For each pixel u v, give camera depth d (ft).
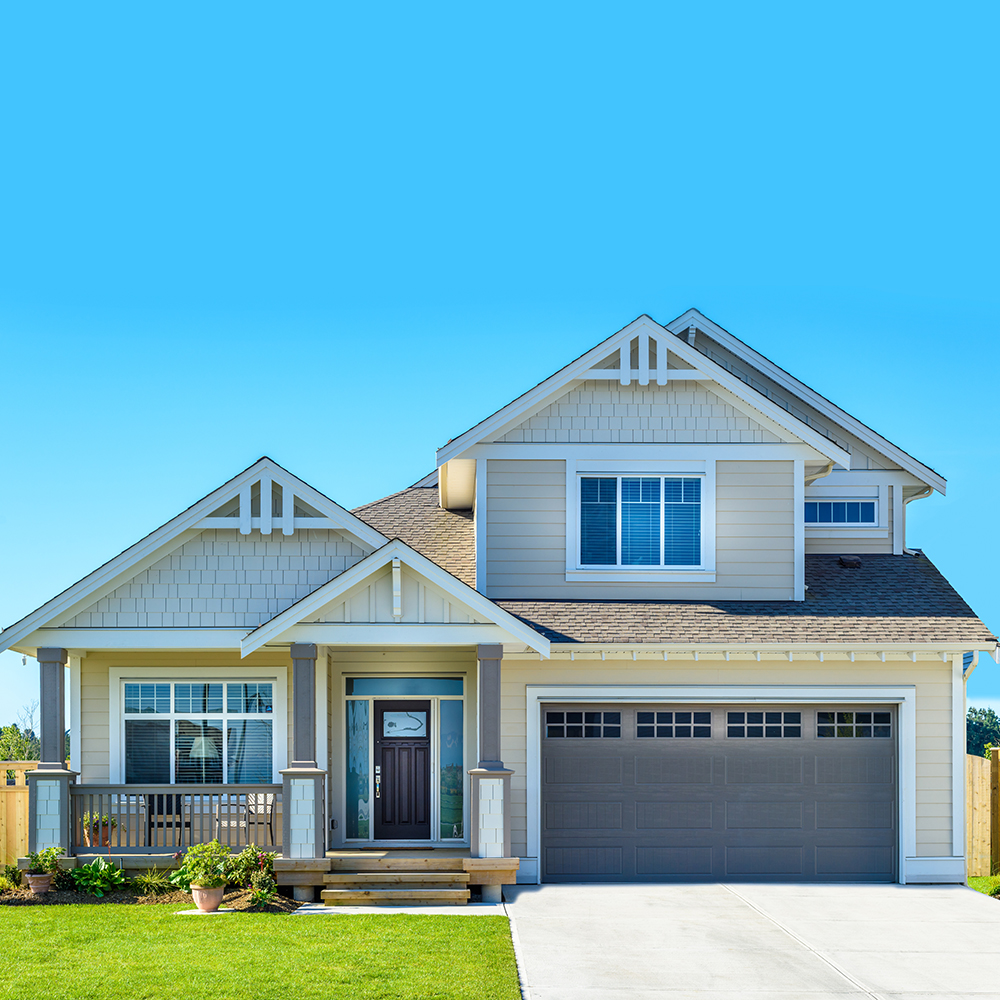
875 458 65.87
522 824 53.57
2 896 47.73
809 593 59.11
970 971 37.60
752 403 58.08
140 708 55.67
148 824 51.06
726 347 67.51
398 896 47.42
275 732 55.47
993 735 180.75
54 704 51.67
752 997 34.35
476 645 50.70
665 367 58.39
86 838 50.93
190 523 53.62
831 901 49.08
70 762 56.08
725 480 58.54
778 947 40.45
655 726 55.01
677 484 58.70
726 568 58.18
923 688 55.06
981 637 53.93
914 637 53.93
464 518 70.18
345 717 57.57
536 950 39.50
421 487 76.38
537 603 57.11
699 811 54.65
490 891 48.62
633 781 54.65
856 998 34.45
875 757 55.16
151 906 46.21
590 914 45.68
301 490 54.19
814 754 55.06
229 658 55.88
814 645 53.36
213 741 55.52
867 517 65.57
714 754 54.90
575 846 54.29
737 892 50.96
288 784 49.11
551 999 33.71
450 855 51.85
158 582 53.98
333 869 49.49
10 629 51.80
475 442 58.13
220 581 54.29
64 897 47.55
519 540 58.18
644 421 58.75
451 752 57.57
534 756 54.03
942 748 54.75
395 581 49.88
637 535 58.44
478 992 33.42
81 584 52.49
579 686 54.44
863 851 54.70
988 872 61.05
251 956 37.37
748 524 58.39
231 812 53.62
